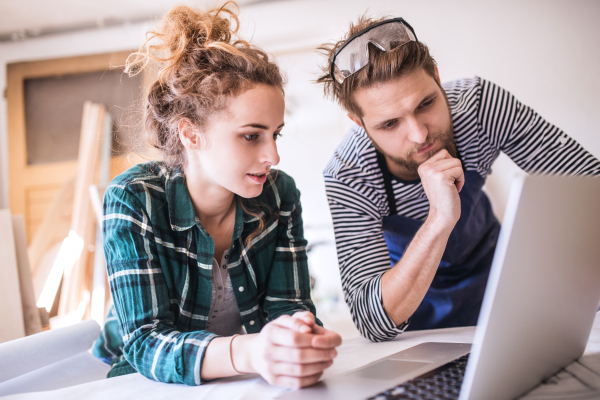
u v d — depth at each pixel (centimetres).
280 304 100
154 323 81
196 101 81
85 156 385
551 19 317
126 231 84
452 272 134
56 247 386
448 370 66
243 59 81
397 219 124
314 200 393
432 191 96
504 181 290
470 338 89
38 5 371
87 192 375
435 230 94
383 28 99
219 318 102
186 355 72
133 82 404
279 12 365
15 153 412
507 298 48
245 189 85
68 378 95
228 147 81
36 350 87
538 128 120
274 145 83
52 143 412
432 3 335
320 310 361
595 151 313
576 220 56
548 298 55
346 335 308
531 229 48
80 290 349
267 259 103
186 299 93
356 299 102
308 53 373
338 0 358
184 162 91
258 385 69
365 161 120
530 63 321
